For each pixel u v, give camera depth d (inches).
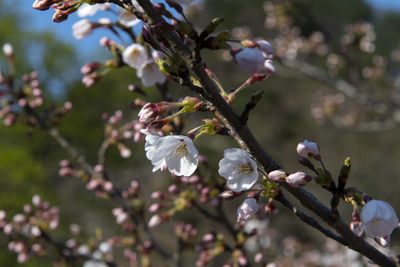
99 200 574.2
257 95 70.9
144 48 121.5
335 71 344.5
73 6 76.7
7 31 639.8
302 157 78.7
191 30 70.6
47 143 617.0
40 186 529.3
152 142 75.7
